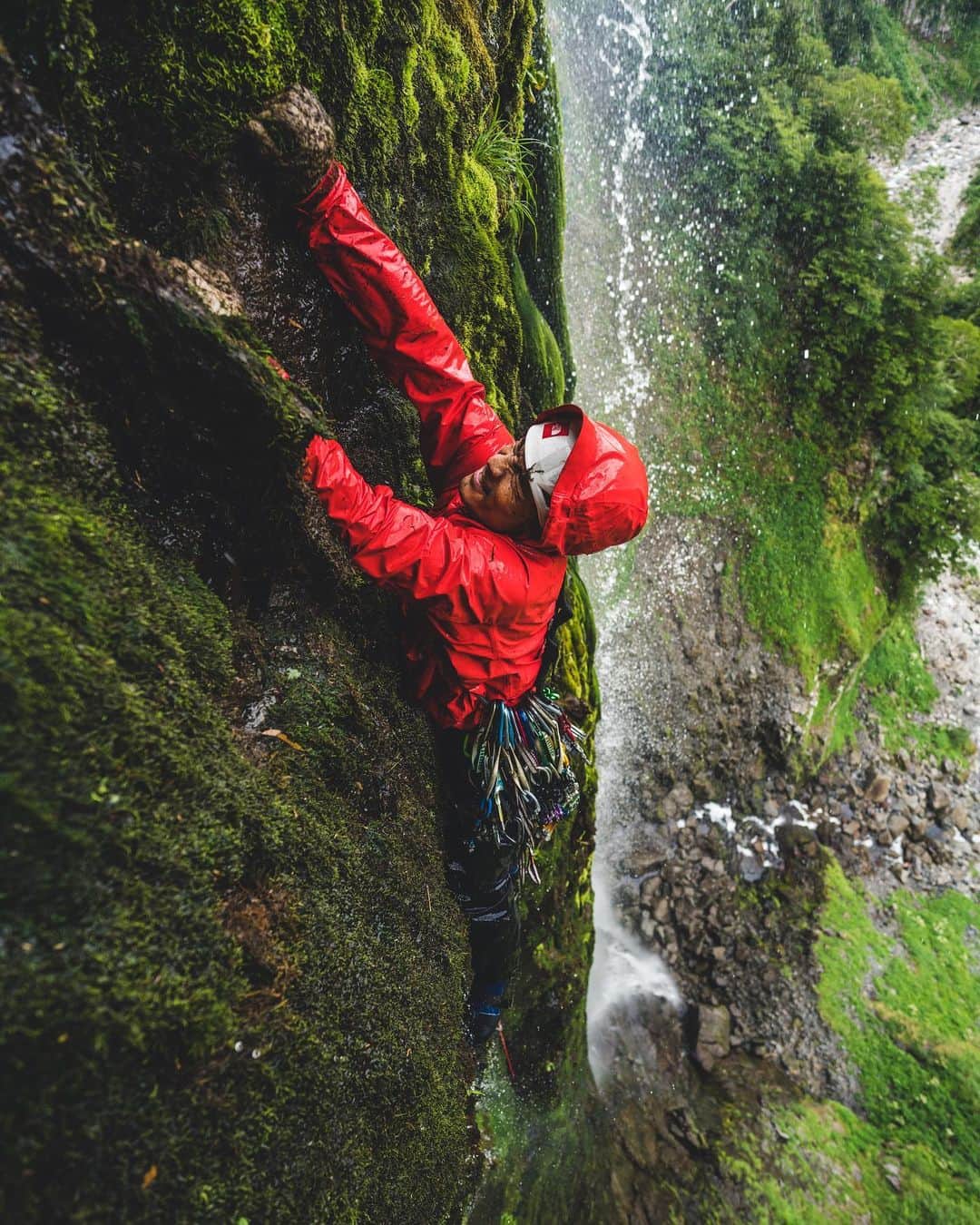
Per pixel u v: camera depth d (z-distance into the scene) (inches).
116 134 49.5
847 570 458.9
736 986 334.6
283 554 62.7
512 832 78.4
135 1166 38.7
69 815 38.2
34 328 42.9
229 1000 46.3
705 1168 257.1
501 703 69.0
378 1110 63.9
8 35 42.0
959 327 480.7
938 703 496.7
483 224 108.3
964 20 787.4
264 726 59.2
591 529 54.7
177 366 48.9
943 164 715.4
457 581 56.7
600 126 398.3
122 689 43.4
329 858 61.5
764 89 430.3
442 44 93.2
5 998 33.7
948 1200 272.4
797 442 458.3
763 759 413.7
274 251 61.9
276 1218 48.4
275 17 57.1
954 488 475.2
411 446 84.1
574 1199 195.5
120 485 48.3
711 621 416.5
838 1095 308.7
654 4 409.7
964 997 347.3
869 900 388.2
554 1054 191.0
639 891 357.1
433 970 78.1
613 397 404.8
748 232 442.9
